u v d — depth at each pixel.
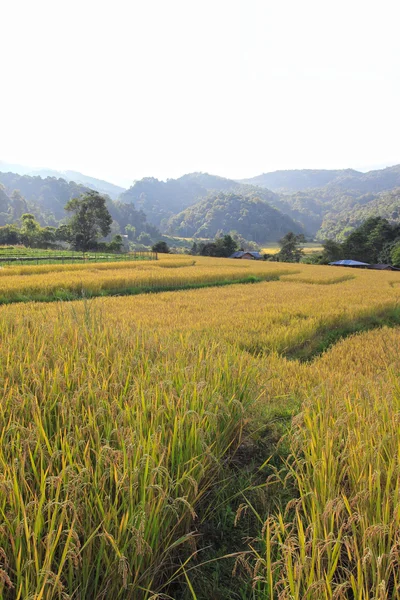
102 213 88.81
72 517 2.03
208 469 2.91
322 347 9.95
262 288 22.12
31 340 4.48
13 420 2.66
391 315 14.80
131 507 2.03
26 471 2.34
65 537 1.98
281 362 6.96
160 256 62.31
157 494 2.25
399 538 1.97
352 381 5.13
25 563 1.71
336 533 2.24
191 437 2.75
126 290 20.38
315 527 2.00
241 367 4.40
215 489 2.97
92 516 2.10
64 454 2.32
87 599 1.93
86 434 2.67
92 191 89.81
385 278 34.72
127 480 2.17
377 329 11.85
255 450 3.79
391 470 2.33
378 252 83.69
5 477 2.04
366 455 2.56
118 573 1.92
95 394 3.07
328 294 18.75
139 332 5.63
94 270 27.84
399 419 3.13
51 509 2.08
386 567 1.92
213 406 3.35
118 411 3.01
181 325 9.89
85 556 1.91
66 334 4.90
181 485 2.41
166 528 2.22
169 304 14.58
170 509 2.23
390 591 2.03
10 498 1.94
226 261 54.31
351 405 3.62
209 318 11.21
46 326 5.41
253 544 2.62
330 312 12.55
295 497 3.04
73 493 2.03
